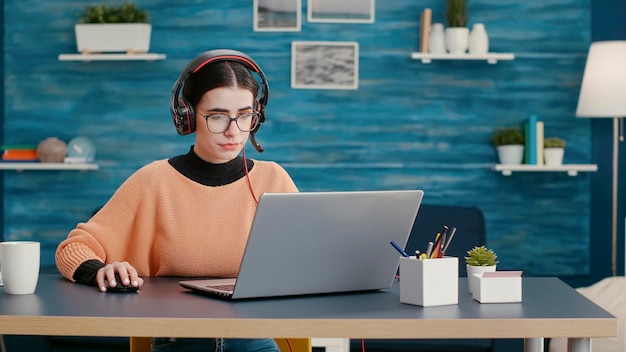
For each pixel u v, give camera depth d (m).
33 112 5.12
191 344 2.25
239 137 2.33
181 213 2.44
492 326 1.80
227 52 2.33
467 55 4.91
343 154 5.09
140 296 2.05
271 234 1.96
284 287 2.04
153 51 5.09
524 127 5.01
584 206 5.13
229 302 1.98
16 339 4.32
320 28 5.07
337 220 2.03
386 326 1.79
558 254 5.14
